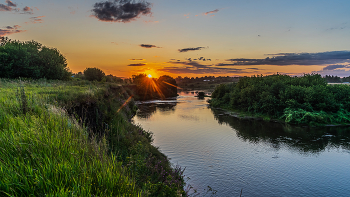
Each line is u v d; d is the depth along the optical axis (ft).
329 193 41.78
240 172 49.98
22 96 21.40
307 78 157.89
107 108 49.65
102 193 11.80
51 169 11.75
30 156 12.54
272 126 104.73
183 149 65.26
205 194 39.52
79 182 11.41
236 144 72.23
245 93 156.04
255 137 82.17
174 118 125.29
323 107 115.96
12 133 13.85
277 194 41.04
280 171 50.96
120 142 37.96
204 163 54.65
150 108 177.88
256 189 42.57
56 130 16.72
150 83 296.30
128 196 12.82
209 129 95.61
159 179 30.78
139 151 37.42
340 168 52.85
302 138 81.15
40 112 20.89
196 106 194.90
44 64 98.32
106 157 15.99
